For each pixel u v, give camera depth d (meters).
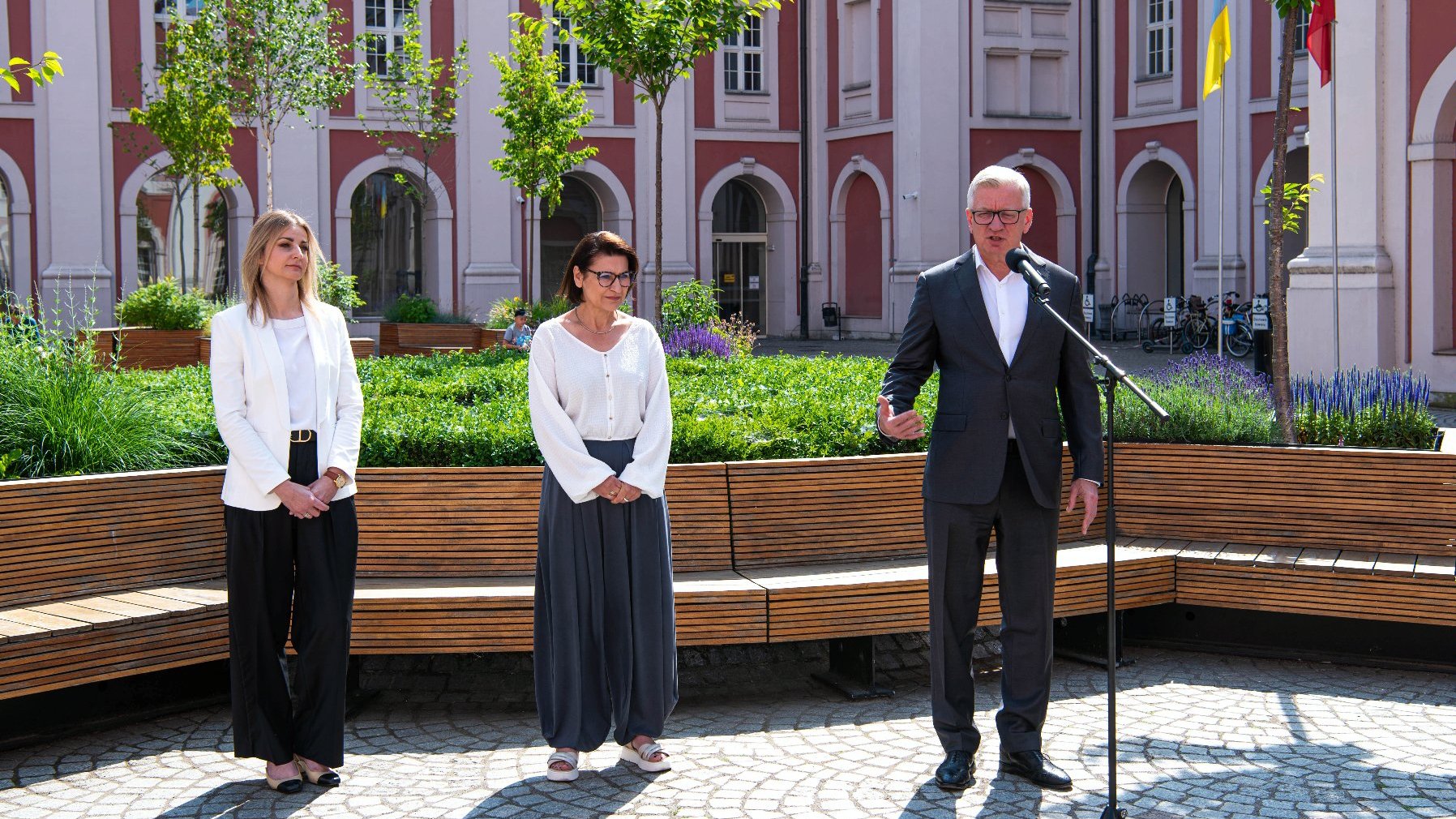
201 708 5.59
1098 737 5.09
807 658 6.29
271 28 22.70
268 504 4.47
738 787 4.56
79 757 4.95
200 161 23.17
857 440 6.84
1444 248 14.94
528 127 23.88
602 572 4.69
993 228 4.57
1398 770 4.68
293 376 4.58
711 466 6.08
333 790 4.58
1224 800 4.40
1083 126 29.56
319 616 4.56
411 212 29.38
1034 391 4.59
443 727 5.32
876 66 29.75
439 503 5.95
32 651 4.79
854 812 4.31
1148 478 6.90
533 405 4.70
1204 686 5.82
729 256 32.22
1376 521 6.44
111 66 26.09
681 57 13.80
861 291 31.00
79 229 25.83
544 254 30.72
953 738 4.64
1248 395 8.20
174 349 19.70
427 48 28.50
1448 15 14.52
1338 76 15.34
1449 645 5.99
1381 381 8.36
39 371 6.49
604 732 4.70
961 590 4.65
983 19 28.89
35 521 5.32
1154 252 28.89
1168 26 27.61
